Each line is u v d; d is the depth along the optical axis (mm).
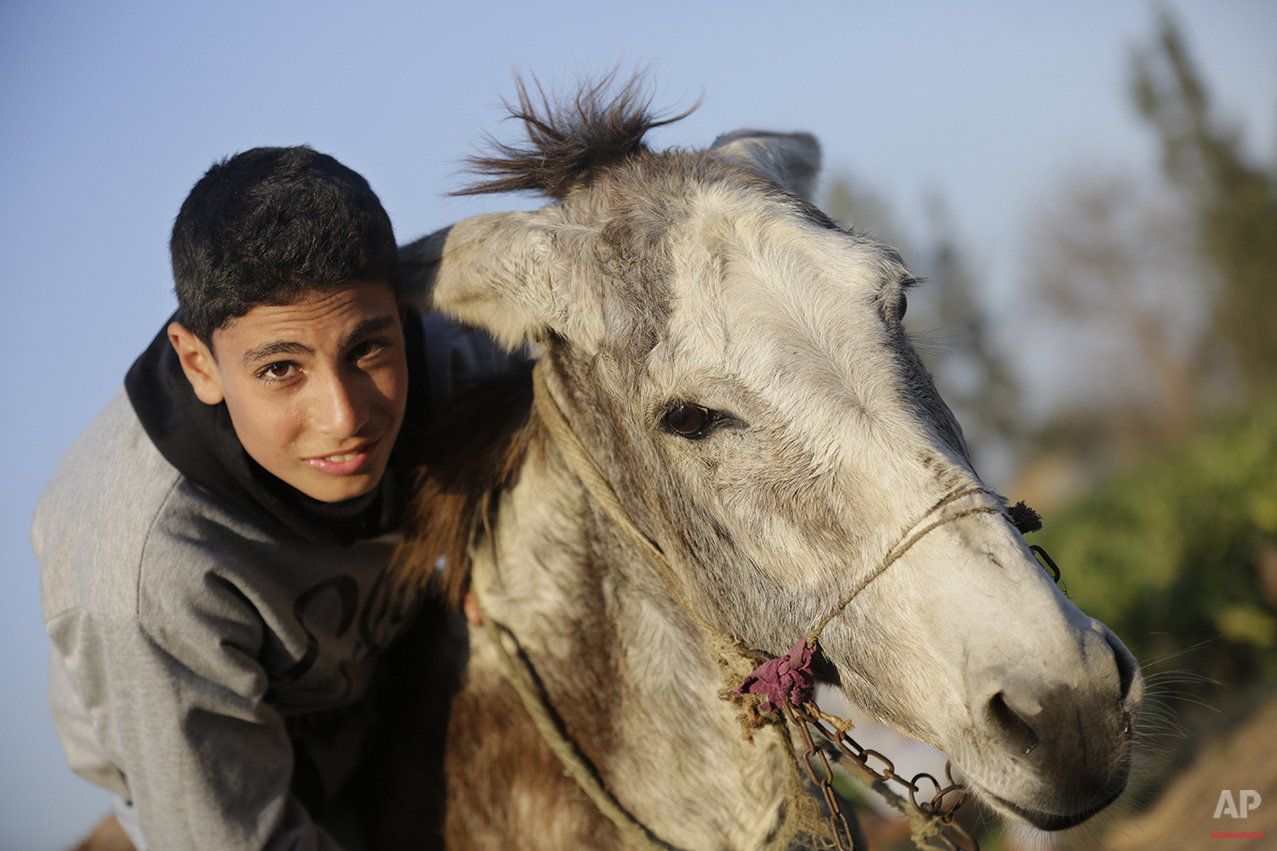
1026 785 1602
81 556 2131
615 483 2178
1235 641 6988
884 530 1733
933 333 2656
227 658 2117
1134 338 37000
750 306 1854
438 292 2219
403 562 2395
